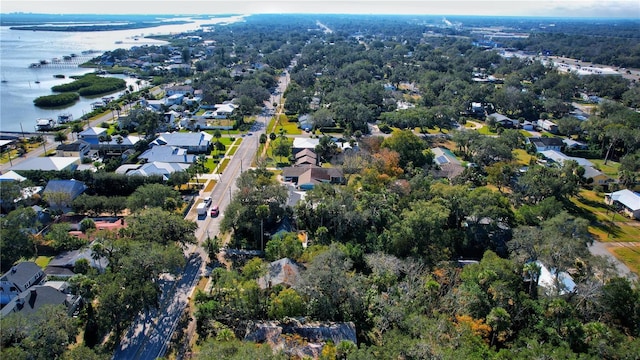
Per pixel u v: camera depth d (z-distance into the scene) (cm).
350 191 8606
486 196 8100
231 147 13288
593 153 13725
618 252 8212
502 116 17112
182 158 11619
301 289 5850
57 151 11712
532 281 6372
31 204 8619
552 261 6569
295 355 4984
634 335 5688
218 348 4569
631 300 5938
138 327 5628
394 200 8562
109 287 5297
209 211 8925
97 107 17762
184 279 6681
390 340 4962
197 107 18238
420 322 5219
